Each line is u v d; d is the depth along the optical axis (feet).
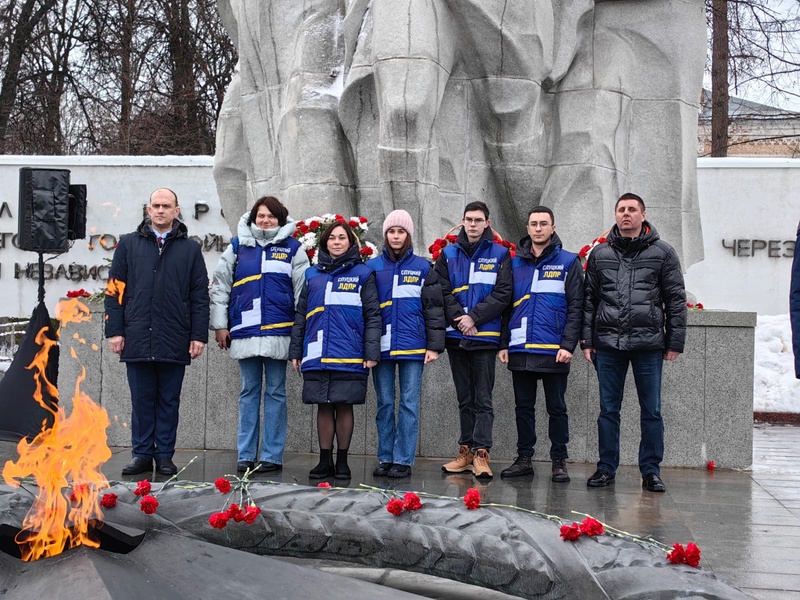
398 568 13.25
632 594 11.71
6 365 51.60
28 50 88.69
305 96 31.14
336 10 32.01
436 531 13.07
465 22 29.68
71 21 89.51
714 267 62.95
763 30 81.87
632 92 32.19
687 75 32.32
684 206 32.50
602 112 31.30
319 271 23.99
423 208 28.76
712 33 82.12
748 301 62.80
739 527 18.62
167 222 24.23
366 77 30.12
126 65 87.92
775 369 52.95
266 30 32.68
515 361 24.29
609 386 23.63
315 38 31.63
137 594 9.85
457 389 25.20
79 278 64.75
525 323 24.20
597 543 12.52
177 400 24.40
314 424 28.50
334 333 23.52
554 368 24.02
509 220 32.27
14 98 89.30
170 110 89.35
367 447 28.27
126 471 23.70
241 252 24.73
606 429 23.59
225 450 29.01
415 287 24.13
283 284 24.44
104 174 64.23
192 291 24.23
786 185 62.49
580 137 31.12
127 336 23.75
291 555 13.57
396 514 13.42
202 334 24.17
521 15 29.73
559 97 31.83
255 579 10.64
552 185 31.35
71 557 10.41
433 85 28.58
